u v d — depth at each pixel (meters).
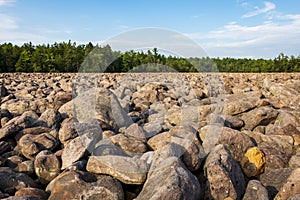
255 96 8.27
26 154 4.67
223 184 3.46
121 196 3.45
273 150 4.55
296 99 8.21
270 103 7.38
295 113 6.43
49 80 15.41
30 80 15.66
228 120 5.92
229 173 3.58
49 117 5.74
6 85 13.34
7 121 5.96
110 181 3.54
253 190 3.40
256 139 5.07
